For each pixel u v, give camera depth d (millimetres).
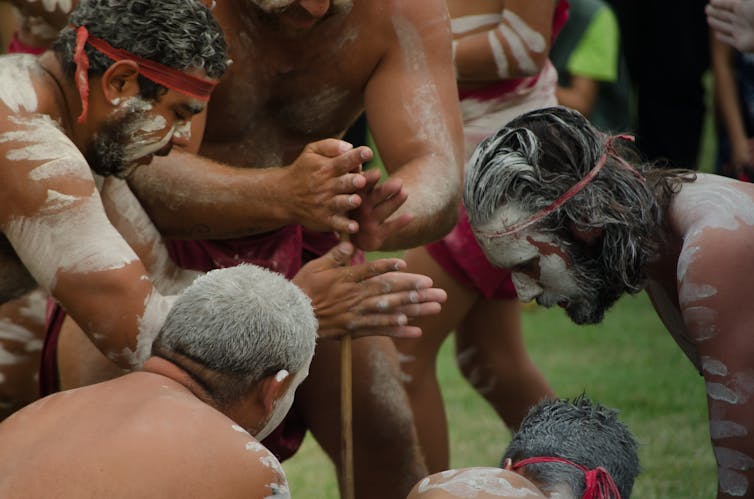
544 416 9070
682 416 17719
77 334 11852
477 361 16047
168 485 8039
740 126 21766
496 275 14586
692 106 28750
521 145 10164
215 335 8516
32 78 9695
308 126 12289
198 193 11102
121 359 9758
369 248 11023
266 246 12484
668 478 15109
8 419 8703
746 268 9711
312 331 8906
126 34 9516
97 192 9695
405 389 14992
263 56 11719
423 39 11836
